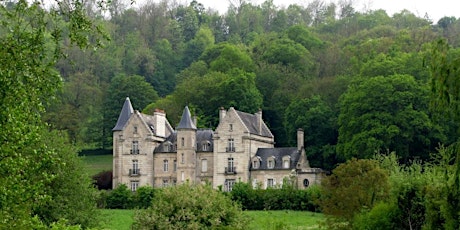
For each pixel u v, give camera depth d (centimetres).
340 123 14500
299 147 14788
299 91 18025
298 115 16250
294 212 11469
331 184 7662
